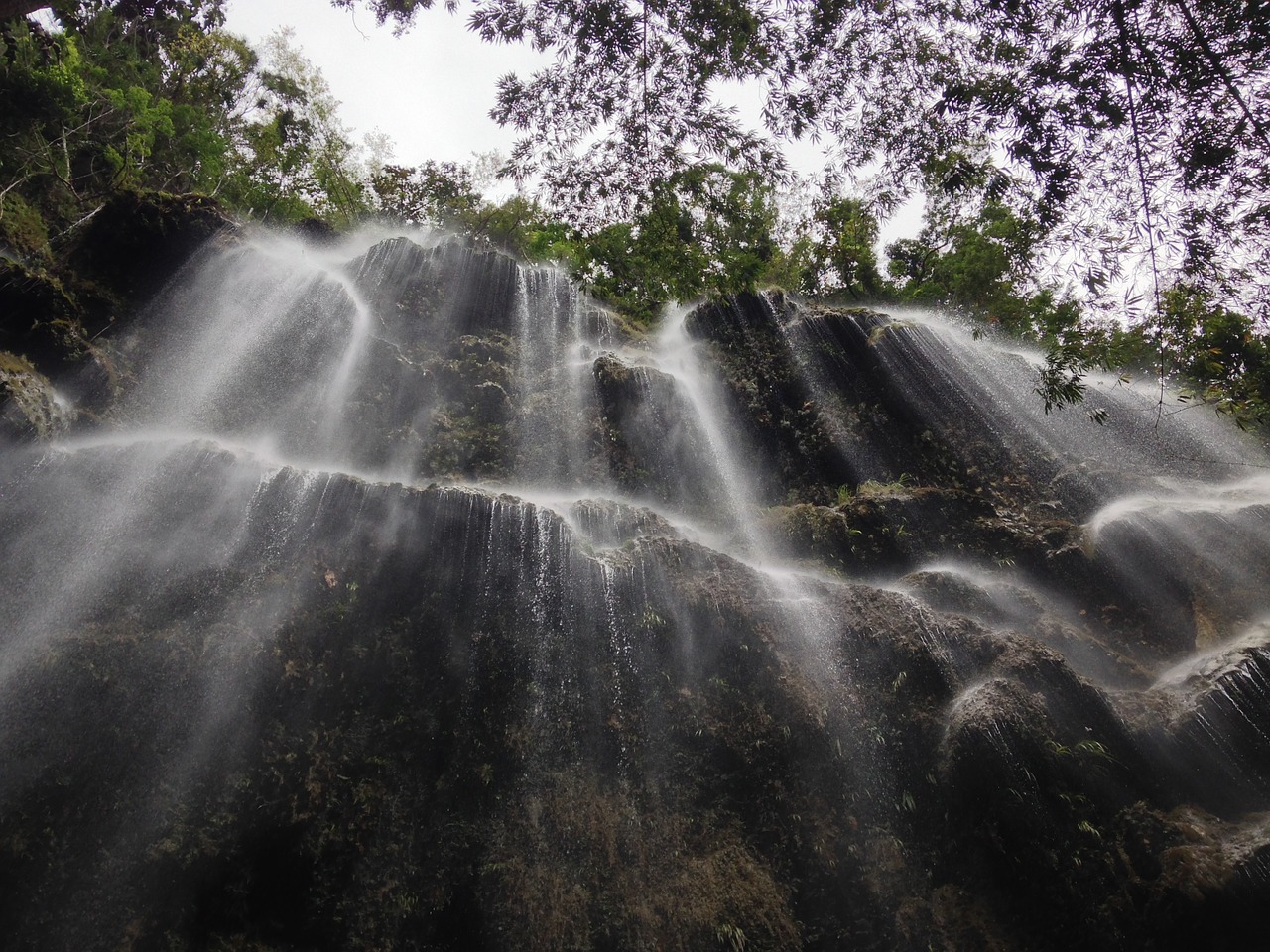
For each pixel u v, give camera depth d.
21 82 12.88
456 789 7.22
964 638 8.50
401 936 6.43
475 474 11.27
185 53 21.36
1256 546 9.99
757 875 7.04
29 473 7.92
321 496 8.64
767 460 12.85
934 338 14.38
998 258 17.78
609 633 8.39
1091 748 7.25
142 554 7.84
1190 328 7.72
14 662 6.90
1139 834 6.68
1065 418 13.47
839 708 8.12
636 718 7.97
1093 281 7.29
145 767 6.70
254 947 6.27
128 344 11.20
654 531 9.95
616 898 6.75
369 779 7.09
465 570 8.52
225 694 7.18
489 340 13.96
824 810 7.46
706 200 9.56
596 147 9.27
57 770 6.49
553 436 12.18
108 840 6.34
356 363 12.11
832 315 14.35
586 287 10.51
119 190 12.61
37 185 14.11
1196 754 7.29
